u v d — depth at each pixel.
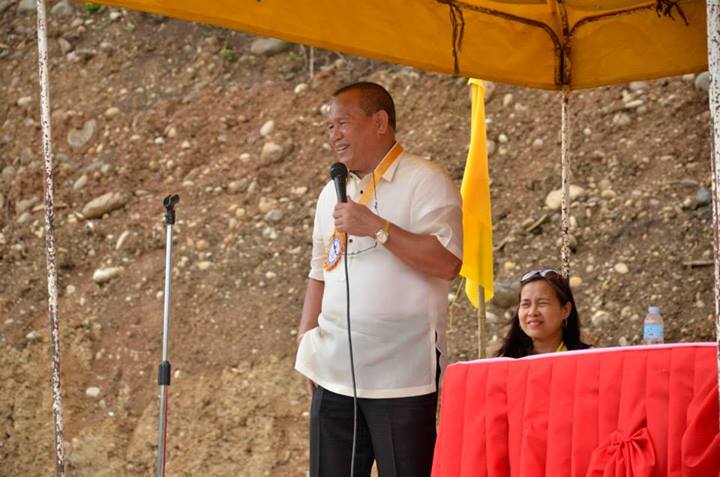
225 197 11.11
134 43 12.80
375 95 5.89
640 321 8.91
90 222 11.33
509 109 10.80
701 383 4.21
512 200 10.16
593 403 4.45
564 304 6.21
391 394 5.66
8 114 12.49
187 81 12.23
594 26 7.15
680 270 9.11
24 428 9.98
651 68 7.10
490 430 4.75
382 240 5.54
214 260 10.61
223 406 9.51
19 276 11.10
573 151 10.23
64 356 10.28
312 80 11.77
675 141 9.94
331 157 11.06
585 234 9.66
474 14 6.90
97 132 12.00
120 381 9.98
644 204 9.64
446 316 5.85
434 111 11.05
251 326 9.98
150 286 10.62
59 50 12.96
